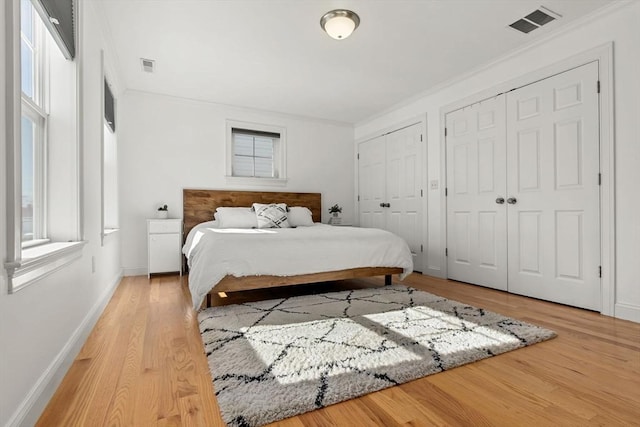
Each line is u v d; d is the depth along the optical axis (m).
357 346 1.72
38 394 1.17
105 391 1.30
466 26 2.54
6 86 1.01
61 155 1.75
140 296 2.86
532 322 2.18
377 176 4.88
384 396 1.28
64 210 1.75
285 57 3.04
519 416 1.15
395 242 3.11
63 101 1.76
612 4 2.26
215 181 4.34
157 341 1.83
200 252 2.50
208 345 1.73
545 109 2.74
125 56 3.00
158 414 1.15
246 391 1.27
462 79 3.50
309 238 2.75
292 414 1.15
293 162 4.91
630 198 2.22
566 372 1.47
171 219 3.87
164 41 2.74
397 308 2.46
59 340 1.45
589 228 2.45
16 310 1.04
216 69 3.29
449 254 3.67
